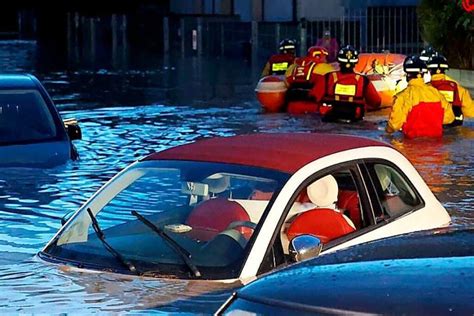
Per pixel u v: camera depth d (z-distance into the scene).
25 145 17.17
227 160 9.55
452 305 4.62
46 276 9.00
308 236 8.16
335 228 9.16
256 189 9.12
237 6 60.50
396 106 22.45
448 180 17.39
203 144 10.13
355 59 25.69
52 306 8.32
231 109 29.03
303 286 5.07
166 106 30.27
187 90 35.97
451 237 5.66
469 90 31.70
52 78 42.72
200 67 48.25
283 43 30.97
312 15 53.19
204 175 9.47
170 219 9.43
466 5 31.50
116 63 52.03
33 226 13.11
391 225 9.69
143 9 70.44
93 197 10.10
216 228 8.98
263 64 49.50
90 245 9.36
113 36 66.00
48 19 77.00
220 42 55.97
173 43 60.84
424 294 4.73
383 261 5.25
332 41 41.00
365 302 4.77
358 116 25.38
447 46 32.88
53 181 16.25
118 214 9.87
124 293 8.42
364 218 9.58
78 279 8.80
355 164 9.68
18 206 14.49
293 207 9.17
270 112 27.91
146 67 48.81
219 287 8.34
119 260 8.96
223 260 8.61
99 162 18.88
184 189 9.55
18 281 9.02
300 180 9.10
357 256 5.44
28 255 10.67
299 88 27.45
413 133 22.33
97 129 24.64
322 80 25.81
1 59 55.84
